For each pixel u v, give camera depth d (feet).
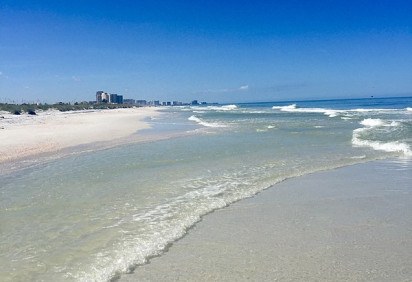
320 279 19.51
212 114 254.06
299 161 54.49
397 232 26.08
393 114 172.04
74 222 28.89
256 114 233.96
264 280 19.51
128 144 77.82
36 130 111.96
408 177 42.83
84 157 61.26
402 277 19.57
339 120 141.49
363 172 46.37
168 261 22.06
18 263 21.91
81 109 399.85
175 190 38.55
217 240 25.23
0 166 54.08
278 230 26.94
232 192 37.78
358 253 22.70
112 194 37.09
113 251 23.41
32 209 32.55
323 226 27.63
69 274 20.48
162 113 296.10
